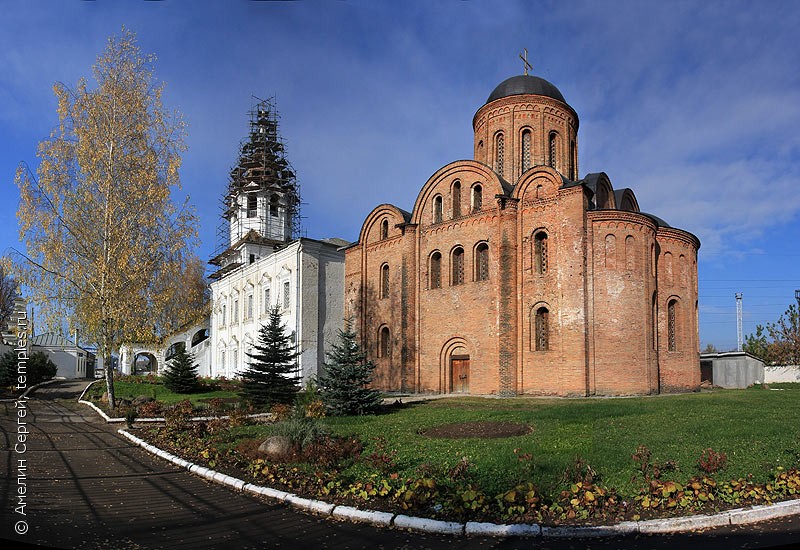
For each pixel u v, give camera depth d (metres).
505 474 9.69
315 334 39.06
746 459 10.71
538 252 28.58
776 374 45.19
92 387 37.09
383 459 10.51
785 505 8.07
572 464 9.92
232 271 51.50
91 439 15.92
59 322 23.34
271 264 43.50
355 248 38.19
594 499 7.95
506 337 28.17
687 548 6.83
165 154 25.23
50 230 22.80
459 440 13.27
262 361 26.16
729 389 34.44
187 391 34.94
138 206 23.98
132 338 24.33
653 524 7.41
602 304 26.86
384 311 35.69
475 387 29.66
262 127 57.16
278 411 19.44
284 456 11.60
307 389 22.06
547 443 12.51
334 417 18.80
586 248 26.91
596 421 16.19
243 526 7.89
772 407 19.50
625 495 8.48
